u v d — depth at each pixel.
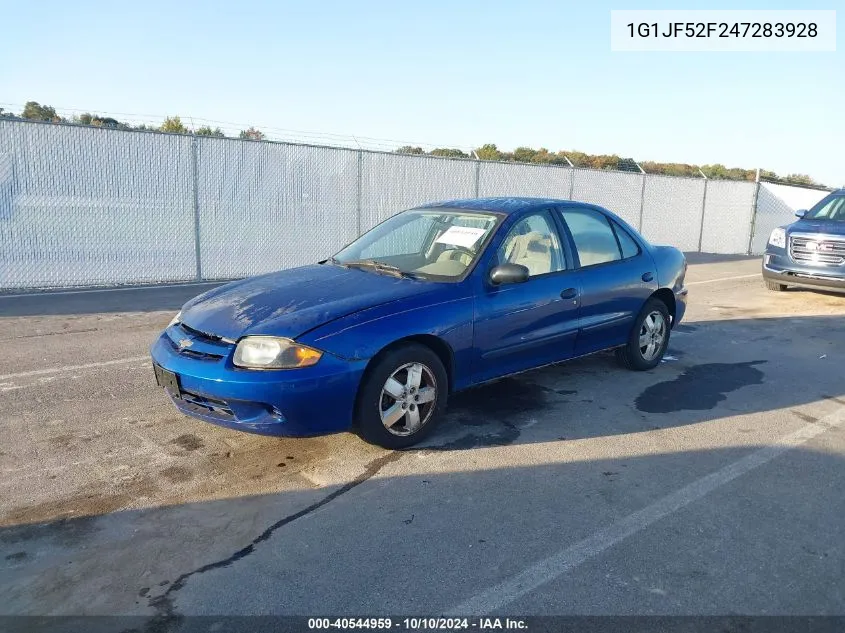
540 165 16.03
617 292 5.48
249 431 3.72
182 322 4.20
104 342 6.79
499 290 4.55
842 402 5.30
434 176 14.20
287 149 12.24
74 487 3.64
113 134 10.38
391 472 3.88
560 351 5.12
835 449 4.33
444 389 4.30
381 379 3.92
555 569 2.93
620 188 18.03
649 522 3.35
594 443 4.36
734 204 20.77
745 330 8.02
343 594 2.74
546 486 3.73
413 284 4.35
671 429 4.64
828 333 7.89
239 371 3.64
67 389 5.26
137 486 3.66
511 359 4.71
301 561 2.97
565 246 5.19
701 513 3.45
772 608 2.69
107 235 10.53
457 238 4.83
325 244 12.96
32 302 9.05
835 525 3.35
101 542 3.11
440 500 3.55
